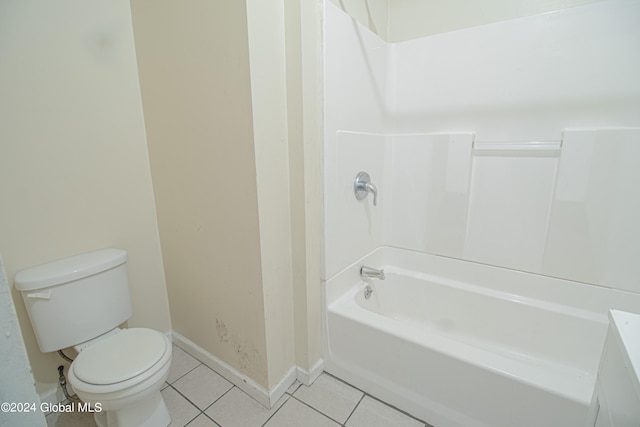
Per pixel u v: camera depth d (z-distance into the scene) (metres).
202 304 1.54
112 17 1.37
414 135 1.73
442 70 1.61
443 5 1.59
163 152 1.48
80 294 1.23
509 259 1.57
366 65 1.54
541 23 1.34
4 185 1.15
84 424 1.29
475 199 1.61
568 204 1.37
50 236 1.28
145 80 1.46
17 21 1.12
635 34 1.18
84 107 1.33
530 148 1.43
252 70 1.05
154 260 1.67
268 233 1.22
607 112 1.27
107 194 1.44
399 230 1.88
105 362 1.10
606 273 1.35
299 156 1.23
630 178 1.24
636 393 0.52
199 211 1.39
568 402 0.91
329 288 1.48
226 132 1.17
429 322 1.80
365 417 1.29
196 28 1.16
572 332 1.40
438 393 1.18
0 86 1.11
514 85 1.44
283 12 1.15
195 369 1.58
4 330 0.40
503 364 1.04
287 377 1.44
